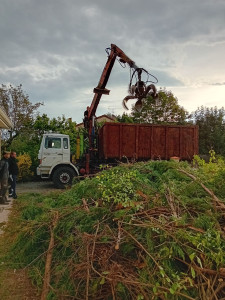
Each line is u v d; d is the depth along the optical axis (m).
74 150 18.42
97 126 14.41
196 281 2.76
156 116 25.30
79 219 4.27
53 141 12.98
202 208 3.70
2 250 4.74
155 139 13.18
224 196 4.14
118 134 12.86
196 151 13.48
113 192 4.45
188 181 4.68
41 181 16.38
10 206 8.25
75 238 3.76
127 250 3.22
